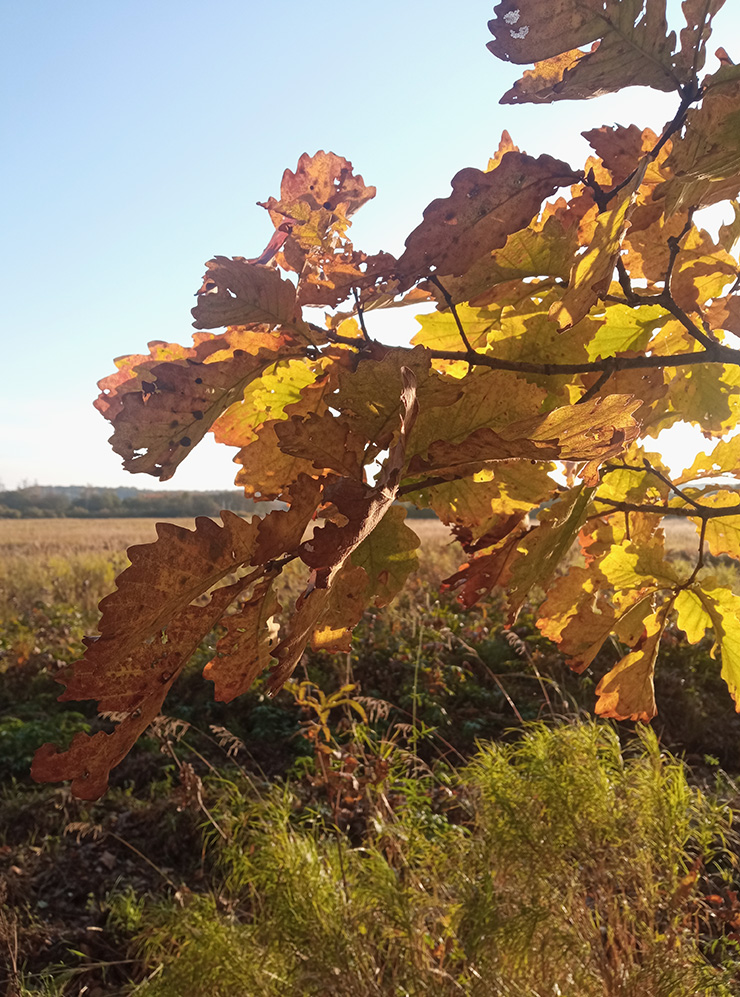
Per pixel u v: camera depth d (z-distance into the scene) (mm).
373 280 718
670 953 2775
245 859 3389
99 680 456
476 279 747
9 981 3455
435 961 2943
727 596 1046
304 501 519
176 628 476
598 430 628
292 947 2797
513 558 883
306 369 748
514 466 767
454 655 7793
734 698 1103
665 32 650
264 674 7090
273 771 5848
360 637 8328
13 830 5027
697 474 1147
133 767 5871
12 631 10094
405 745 6238
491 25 637
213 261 669
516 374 769
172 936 3221
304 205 800
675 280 929
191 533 479
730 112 637
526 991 2607
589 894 3336
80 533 35406
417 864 3631
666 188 758
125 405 650
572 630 1105
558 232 731
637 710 1123
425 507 792
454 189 703
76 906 4227
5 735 6375
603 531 1148
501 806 3449
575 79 675
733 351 814
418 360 586
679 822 3438
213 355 735
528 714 6707
